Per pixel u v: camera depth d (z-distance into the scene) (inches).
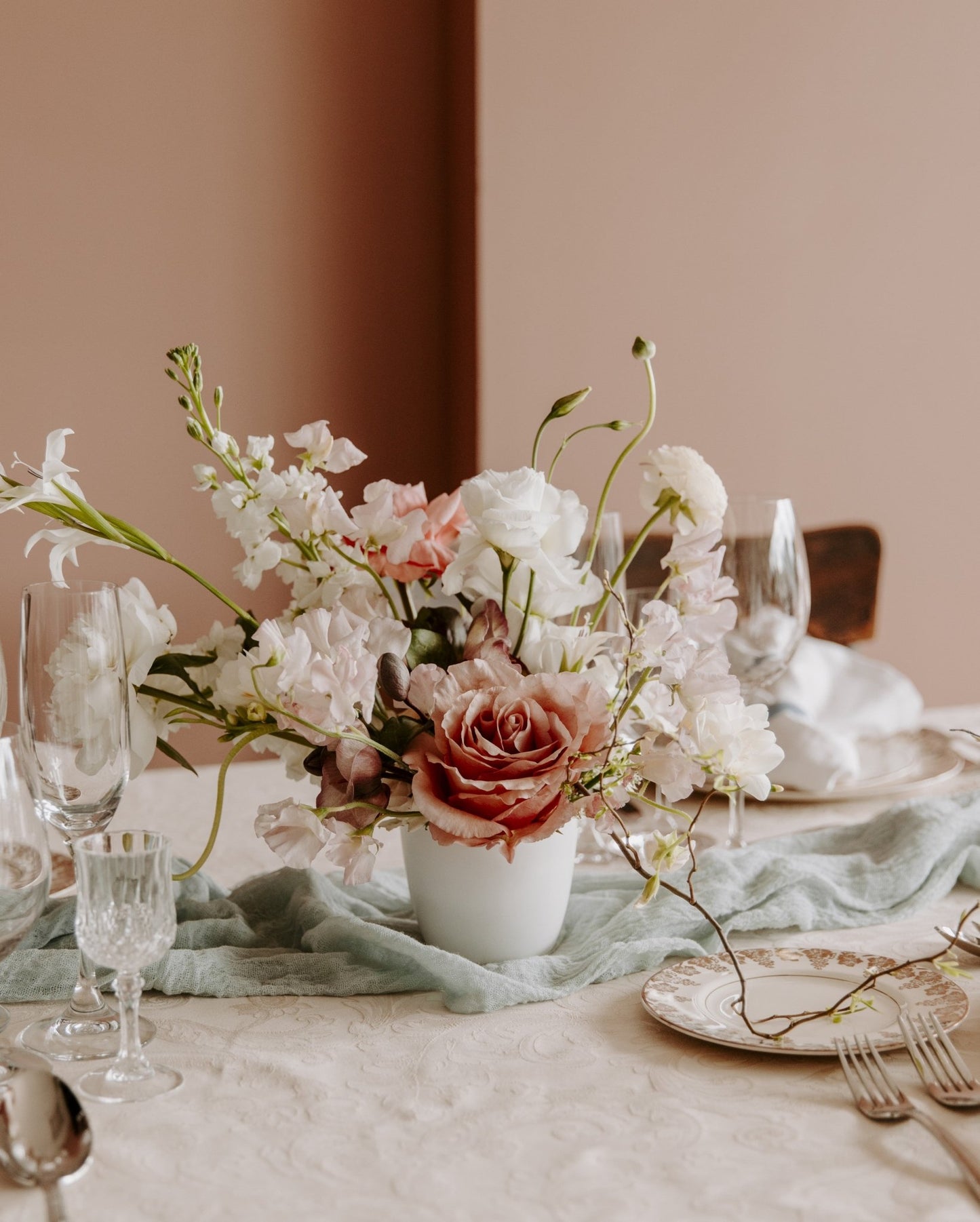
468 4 94.9
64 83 90.3
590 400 101.5
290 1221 25.5
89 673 34.3
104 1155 27.9
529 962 38.1
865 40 106.1
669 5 99.3
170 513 96.1
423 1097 30.8
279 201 96.3
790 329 107.3
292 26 94.9
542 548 36.6
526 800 32.5
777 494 109.1
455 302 101.3
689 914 41.1
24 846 31.3
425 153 99.9
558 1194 26.4
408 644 36.0
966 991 36.6
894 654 116.6
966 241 112.1
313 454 38.2
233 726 36.8
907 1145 28.1
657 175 101.0
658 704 36.1
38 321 91.9
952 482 115.6
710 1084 31.3
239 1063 32.6
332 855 33.8
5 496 35.1
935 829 47.1
